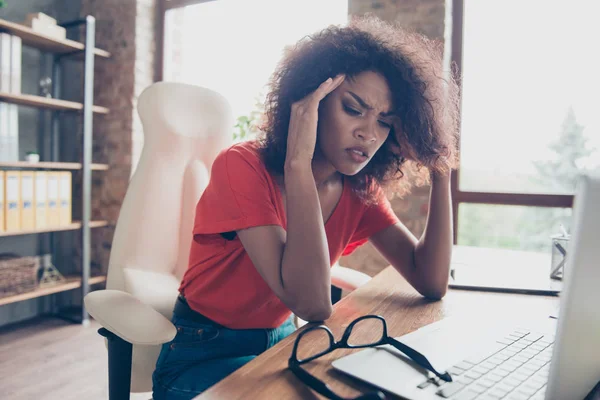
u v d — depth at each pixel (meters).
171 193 1.21
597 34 2.17
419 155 0.99
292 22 2.73
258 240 0.80
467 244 2.43
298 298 0.77
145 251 1.16
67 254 3.25
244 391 0.51
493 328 0.74
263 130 0.97
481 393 0.50
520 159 2.32
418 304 0.92
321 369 0.57
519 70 2.31
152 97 1.22
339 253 1.07
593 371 0.46
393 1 2.39
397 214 2.38
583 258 0.44
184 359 0.89
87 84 2.83
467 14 2.40
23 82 2.91
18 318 2.92
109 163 3.14
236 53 2.90
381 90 0.88
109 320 0.78
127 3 3.08
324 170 0.96
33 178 2.60
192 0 3.05
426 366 0.57
